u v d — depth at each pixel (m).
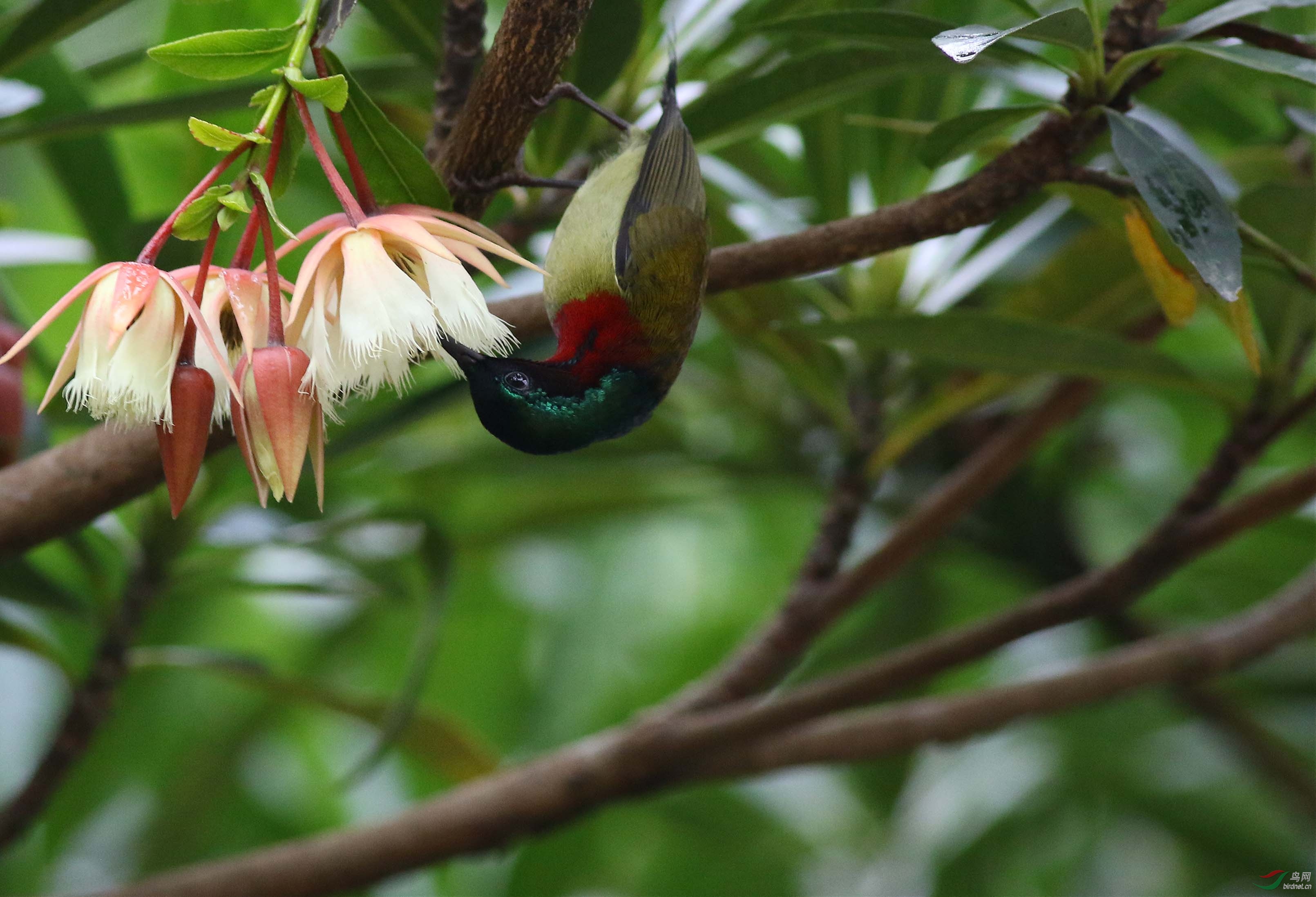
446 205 1.97
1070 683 2.27
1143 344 2.33
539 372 2.05
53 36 2.03
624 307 2.05
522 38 1.97
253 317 1.93
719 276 2.02
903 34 2.01
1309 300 2.07
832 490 2.48
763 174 2.58
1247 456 2.09
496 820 2.12
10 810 2.12
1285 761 2.61
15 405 2.02
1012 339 2.08
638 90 2.11
